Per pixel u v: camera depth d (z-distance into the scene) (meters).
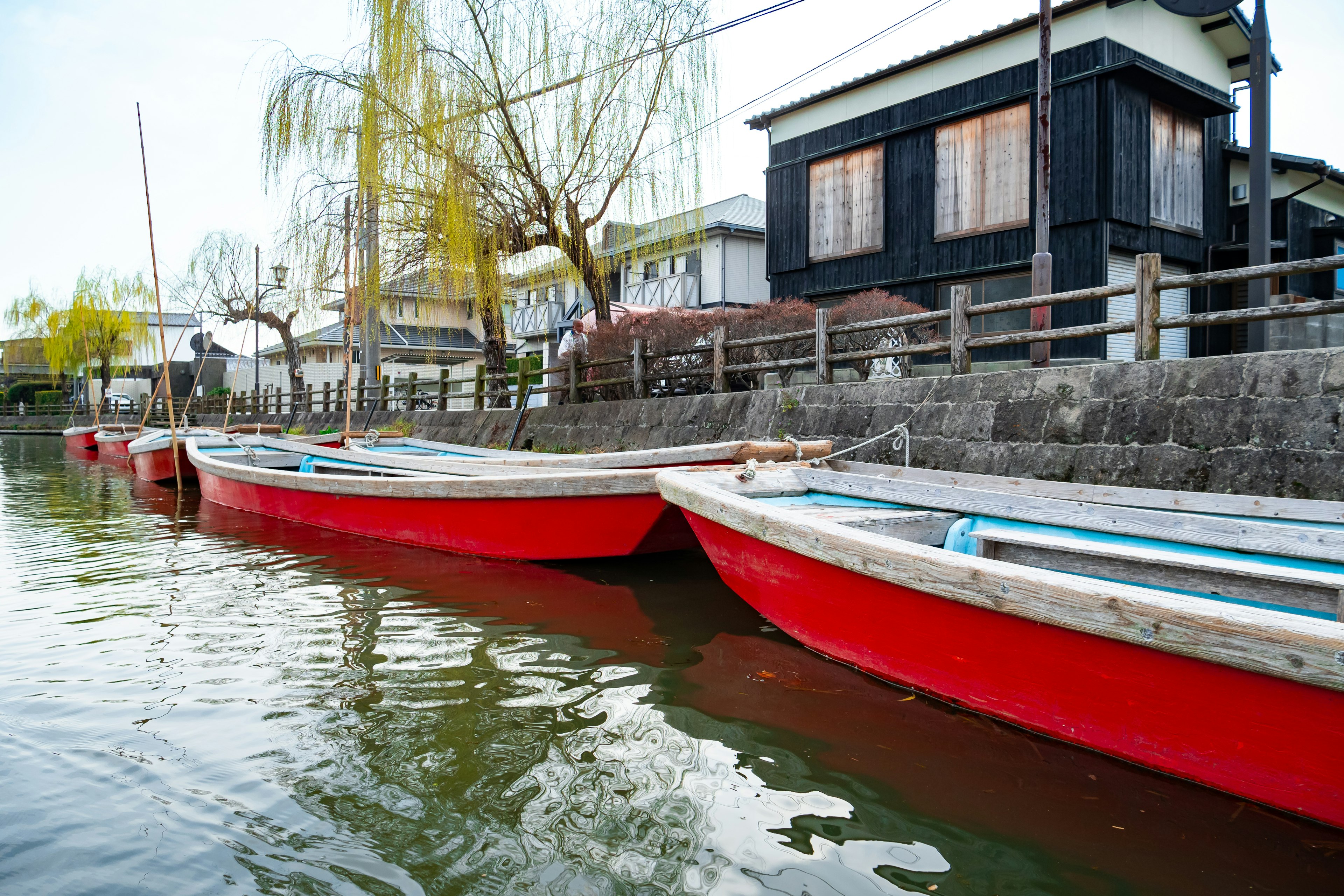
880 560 3.13
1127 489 4.55
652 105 10.66
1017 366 9.68
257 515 8.88
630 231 11.16
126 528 8.29
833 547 3.33
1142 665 2.49
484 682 3.56
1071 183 12.58
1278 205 14.16
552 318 23.89
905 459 6.92
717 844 2.30
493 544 5.99
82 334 35.88
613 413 10.65
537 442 11.98
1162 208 13.27
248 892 2.11
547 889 2.11
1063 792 2.56
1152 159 13.03
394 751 2.90
